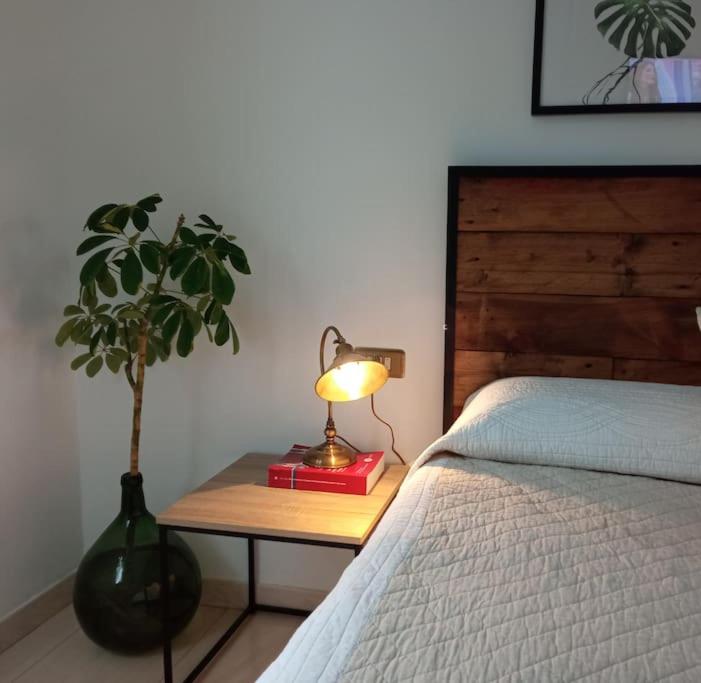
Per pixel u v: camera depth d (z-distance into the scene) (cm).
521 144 210
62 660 221
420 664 101
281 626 237
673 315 202
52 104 233
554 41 202
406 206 219
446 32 210
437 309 221
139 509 221
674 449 161
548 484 157
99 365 217
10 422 224
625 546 130
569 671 99
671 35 196
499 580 120
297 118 223
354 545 176
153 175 235
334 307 228
